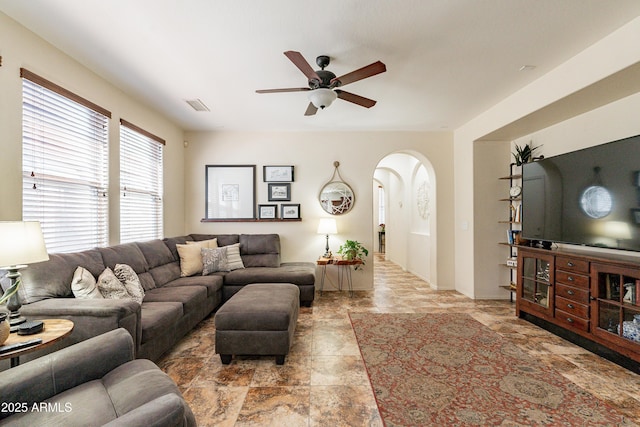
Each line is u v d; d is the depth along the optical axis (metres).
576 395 1.99
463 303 4.11
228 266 4.15
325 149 4.91
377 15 2.04
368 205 4.90
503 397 1.97
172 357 2.56
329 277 4.88
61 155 2.52
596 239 2.57
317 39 2.31
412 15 2.04
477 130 4.13
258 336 2.39
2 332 1.41
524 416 1.78
